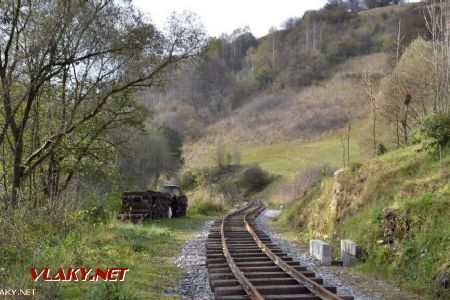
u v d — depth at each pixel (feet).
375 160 59.26
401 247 37.88
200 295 30.60
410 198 42.91
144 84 73.67
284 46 598.75
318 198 76.64
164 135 242.78
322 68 503.61
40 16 59.26
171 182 229.66
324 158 265.13
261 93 522.06
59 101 69.92
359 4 630.33
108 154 81.05
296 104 441.68
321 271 39.81
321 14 601.62
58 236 39.09
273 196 221.05
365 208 51.62
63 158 72.69
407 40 191.83
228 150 359.25
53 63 60.90
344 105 387.96
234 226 82.02
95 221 62.49
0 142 56.85
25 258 30.55
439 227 35.35
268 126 409.90
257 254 45.01
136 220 82.74
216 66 565.53
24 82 61.57
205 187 171.73
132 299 26.84
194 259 46.60
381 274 37.35
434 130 51.96
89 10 63.67
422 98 75.97
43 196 47.24
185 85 536.83
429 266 32.63
